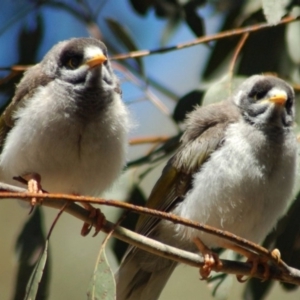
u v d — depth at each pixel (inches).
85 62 458.6
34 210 499.8
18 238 496.7
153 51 503.5
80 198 366.0
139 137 560.7
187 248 482.3
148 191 592.7
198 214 458.3
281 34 524.7
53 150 448.1
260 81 477.4
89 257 618.2
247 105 473.4
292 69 529.0
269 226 465.7
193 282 634.8
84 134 450.0
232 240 386.6
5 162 462.0
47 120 447.8
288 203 466.0
